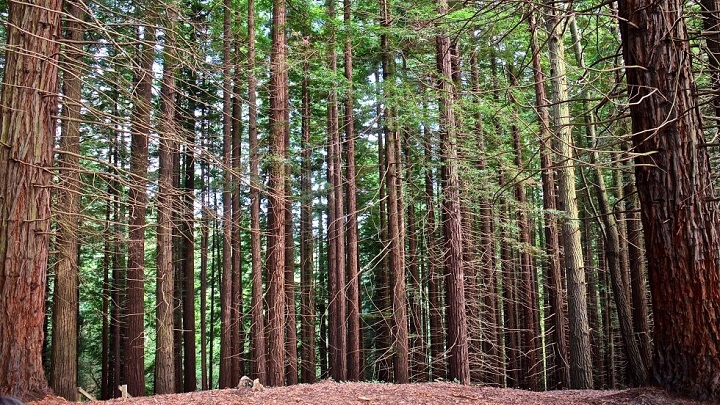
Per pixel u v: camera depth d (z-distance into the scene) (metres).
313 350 19.80
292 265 15.70
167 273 12.61
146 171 10.65
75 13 9.17
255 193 13.23
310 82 16.95
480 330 13.44
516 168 9.57
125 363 12.91
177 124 6.71
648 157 4.99
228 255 16.64
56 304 9.81
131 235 12.07
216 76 8.49
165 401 7.13
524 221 15.87
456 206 10.57
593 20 10.30
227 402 6.93
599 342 20.27
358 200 20.58
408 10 9.41
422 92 11.35
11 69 5.60
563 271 20.19
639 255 14.70
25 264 5.59
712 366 4.62
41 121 5.69
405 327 12.62
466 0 5.21
